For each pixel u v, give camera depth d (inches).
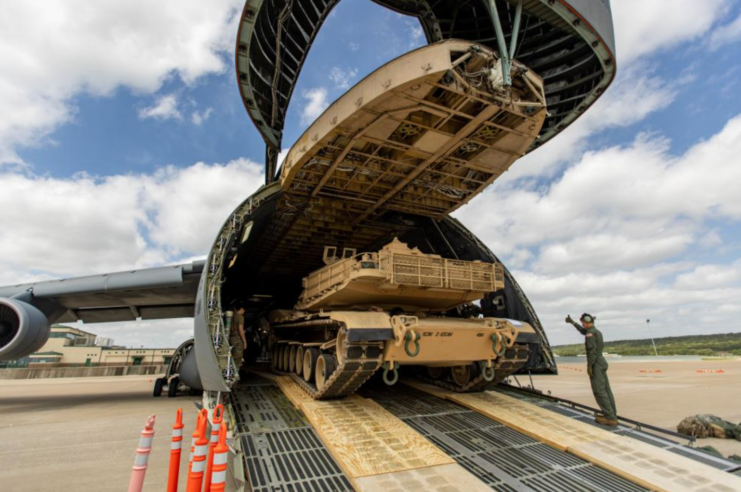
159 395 659.4
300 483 195.8
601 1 430.9
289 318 516.7
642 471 215.3
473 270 389.1
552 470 223.0
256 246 573.3
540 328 492.1
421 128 326.3
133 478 152.2
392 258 353.4
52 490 218.2
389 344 315.9
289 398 358.0
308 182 427.8
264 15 434.6
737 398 599.5
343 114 309.1
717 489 195.6
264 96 518.6
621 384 847.1
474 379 388.2
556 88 538.0
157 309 610.9
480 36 586.2
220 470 145.4
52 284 520.4
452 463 217.9
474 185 444.8
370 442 240.4
